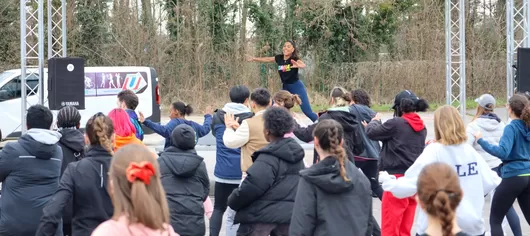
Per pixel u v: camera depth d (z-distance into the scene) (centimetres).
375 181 927
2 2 3266
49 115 642
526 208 754
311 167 515
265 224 600
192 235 616
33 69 1923
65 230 680
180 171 614
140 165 335
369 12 3719
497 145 739
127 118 723
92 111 2095
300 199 513
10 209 623
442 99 3488
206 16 3528
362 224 512
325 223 507
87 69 2100
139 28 3450
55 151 640
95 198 554
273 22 3669
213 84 3516
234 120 741
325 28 3675
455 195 353
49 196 633
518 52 1290
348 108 885
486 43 3756
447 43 1620
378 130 778
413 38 3666
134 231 332
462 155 600
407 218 757
